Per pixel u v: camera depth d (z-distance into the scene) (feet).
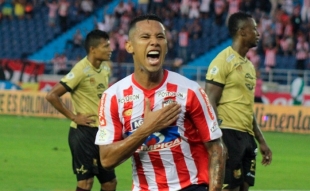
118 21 154.30
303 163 71.15
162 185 22.90
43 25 162.81
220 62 36.19
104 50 40.81
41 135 89.86
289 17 148.56
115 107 22.61
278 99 122.01
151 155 22.67
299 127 104.63
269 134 102.27
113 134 22.67
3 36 163.32
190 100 22.56
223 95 36.47
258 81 120.98
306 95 121.49
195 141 22.98
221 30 154.61
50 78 135.64
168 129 22.47
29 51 161.38
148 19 22.02
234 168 36.29
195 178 23.11
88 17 161.58
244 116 36.58
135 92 22.53
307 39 147.13
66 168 61.82
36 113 119.75
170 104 21.68
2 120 110.52
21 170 59.88
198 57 152.97
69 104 113.50
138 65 22.30
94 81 40.91
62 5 161.38
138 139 21.71
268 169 66.08
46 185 52.11
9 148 75.61
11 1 164.14
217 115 36.19
